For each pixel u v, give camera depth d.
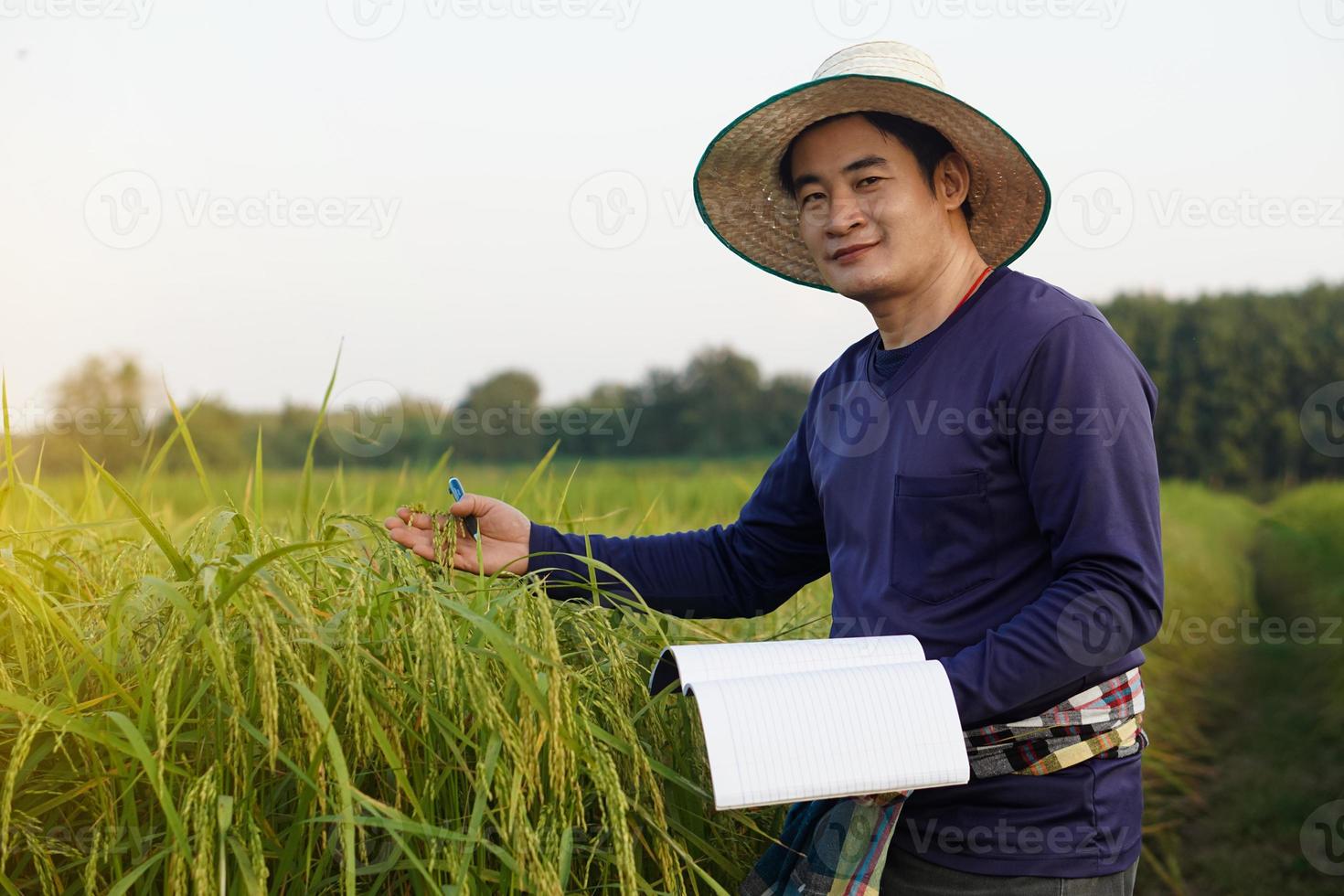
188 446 2.22
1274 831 4.11
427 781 1.70
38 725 1.49
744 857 2.27
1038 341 2.00
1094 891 1.95
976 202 2.44
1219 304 23.31
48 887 1.57
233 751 1.59
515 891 1.74
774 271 2.86
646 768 1.81
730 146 2.47
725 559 2.66
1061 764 1.94
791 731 1.65
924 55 2.30
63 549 2.35
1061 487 1.94
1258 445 21.95
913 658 1.88
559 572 2.46
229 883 1.58
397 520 2.34
